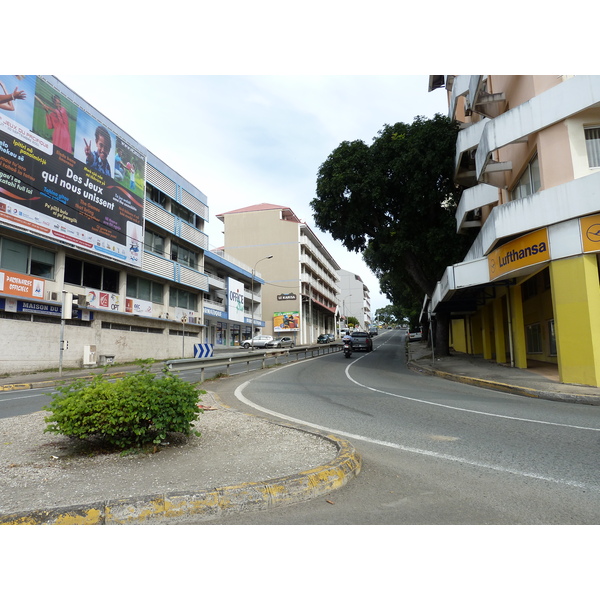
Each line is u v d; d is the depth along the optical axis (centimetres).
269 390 1228
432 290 2491
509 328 1738
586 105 1173
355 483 454
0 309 1784
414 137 2197
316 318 7762
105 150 2392
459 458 545
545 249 1262
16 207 1814
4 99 1773
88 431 503
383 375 1775
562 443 612
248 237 6444
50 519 329
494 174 1677
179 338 3262
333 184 2341
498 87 1719
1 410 977
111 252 2411
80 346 2227
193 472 444
